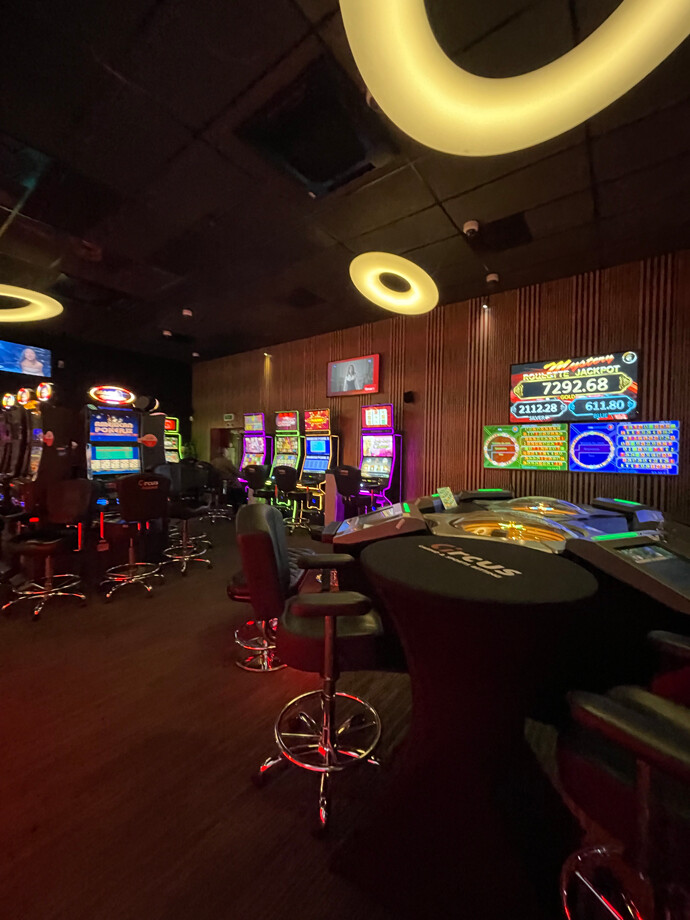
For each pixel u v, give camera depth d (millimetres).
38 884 1118
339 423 6520
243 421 8016
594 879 997
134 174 2932
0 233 3703
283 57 2078
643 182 2902
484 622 779
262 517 1643
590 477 4223
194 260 4191
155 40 2002
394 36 1375
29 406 4121
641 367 3910
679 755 575
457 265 4195
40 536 3143
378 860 1070
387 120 2404
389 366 5895
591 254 3895
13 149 2691
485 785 961
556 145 2576
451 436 5250
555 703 985
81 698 1961
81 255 4105
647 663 1250
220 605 3104
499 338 4859
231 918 1051
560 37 1951
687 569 1249
